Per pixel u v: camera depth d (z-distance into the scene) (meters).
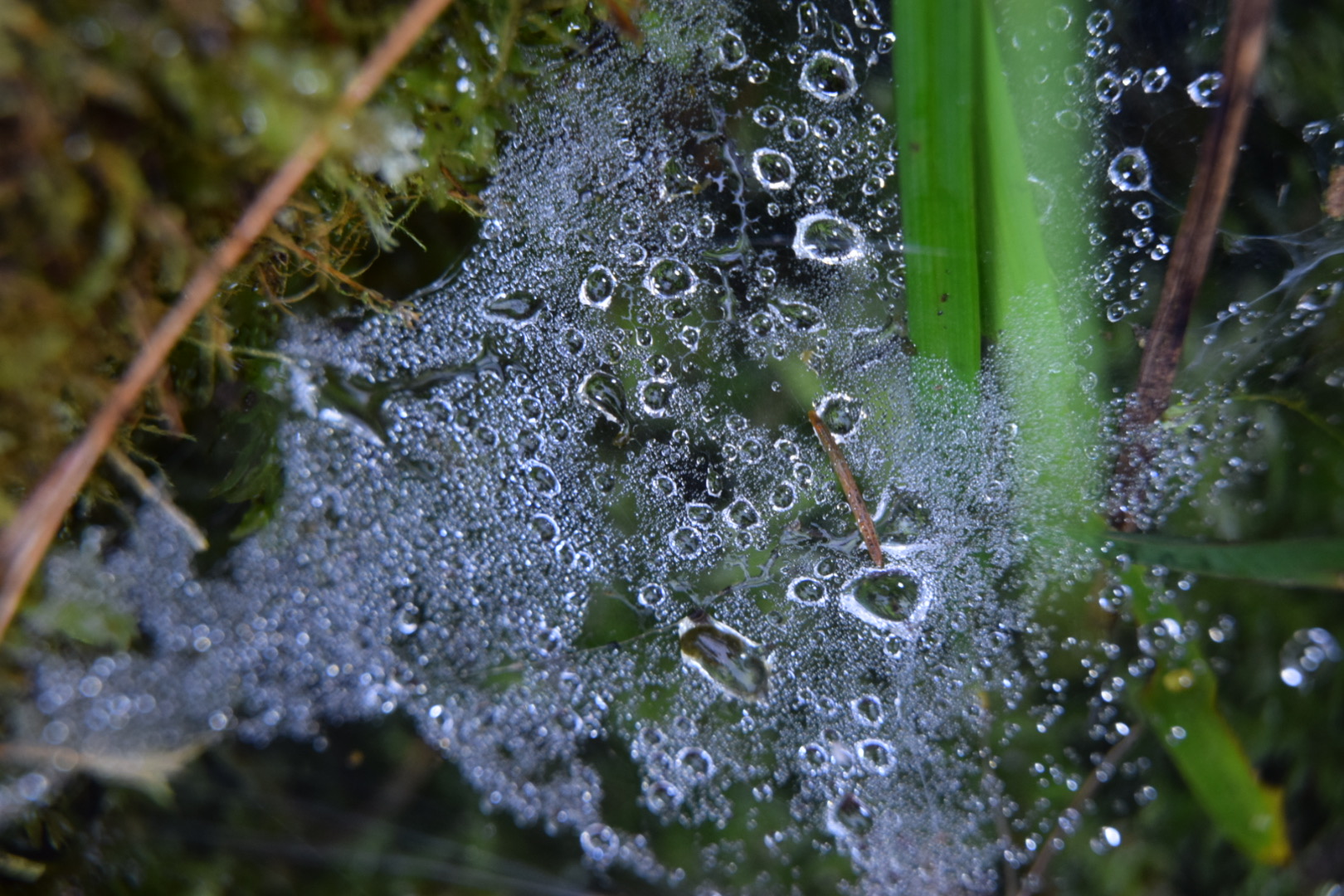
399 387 0.27
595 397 0.28
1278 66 0.27
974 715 0.27
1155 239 0.27
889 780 0.27
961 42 0.26
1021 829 0.27
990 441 0.27
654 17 0.27
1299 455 0.27
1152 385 0.27
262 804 0.27
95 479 0.26
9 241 0.25
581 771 0.27
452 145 0.26
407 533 0.27
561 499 0.28
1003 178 0.27
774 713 0.27
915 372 0.27
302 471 0.27
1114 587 0.27
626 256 0.28
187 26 0.25
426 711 0.27
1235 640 0.27
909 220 0.27
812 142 0.28
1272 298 0.27
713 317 0.28
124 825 0.27
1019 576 0.27
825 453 0.27
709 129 0.27
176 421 0.26
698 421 0.28
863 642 0.27
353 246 0.27
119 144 0.25
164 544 0.27
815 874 0.27
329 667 0.27
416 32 0.25
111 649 0.26
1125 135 0.27
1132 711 0.27
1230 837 0.26
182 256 0.25
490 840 0.27
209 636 0.27
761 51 0.27
